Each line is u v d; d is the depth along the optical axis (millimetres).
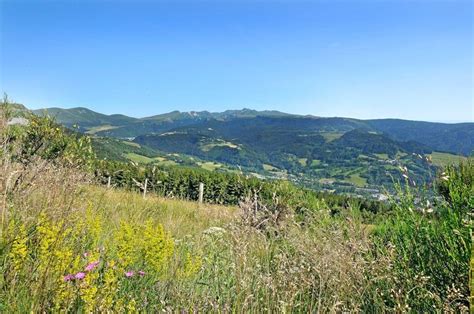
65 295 2955
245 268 3885
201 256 4852
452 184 4387
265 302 3658
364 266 4105
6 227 3426
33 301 2855
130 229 4102
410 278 3932
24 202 3963
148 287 3904
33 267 3238
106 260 3855
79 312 3039
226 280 4281
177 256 4582
